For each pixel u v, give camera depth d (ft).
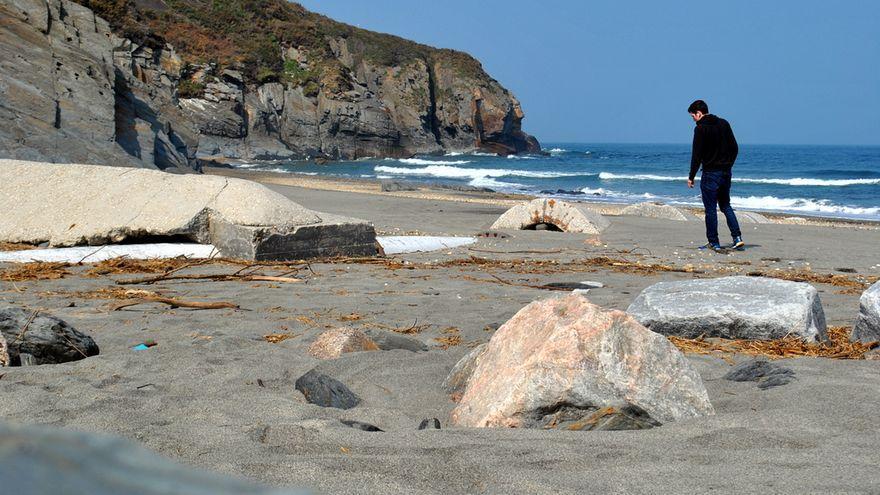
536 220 51.29
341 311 21.15
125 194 34.94
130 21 157.38
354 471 7.97
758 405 11.29
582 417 10.64
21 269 27.22
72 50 95.09
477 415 11.02
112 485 1.57
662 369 11.16
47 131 82.12
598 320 11.37
